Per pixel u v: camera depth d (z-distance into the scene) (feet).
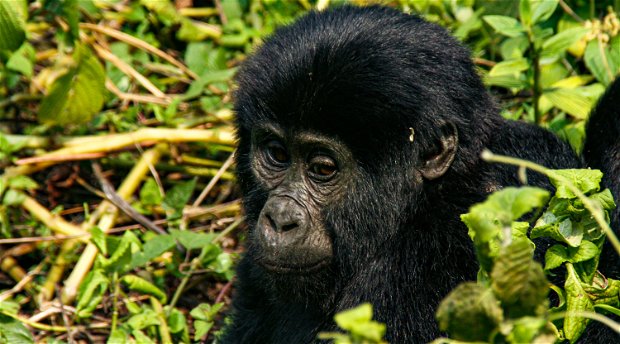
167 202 47.91
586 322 29.30
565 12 50.16
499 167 35.50
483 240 23.20
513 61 43.29
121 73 53.98
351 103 32.53
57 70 51.80
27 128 52.47
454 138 33.94
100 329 42.70
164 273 45.27
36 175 51.47
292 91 32.99
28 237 47.29
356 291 35.06
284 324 38.47
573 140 43.04
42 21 53.42
